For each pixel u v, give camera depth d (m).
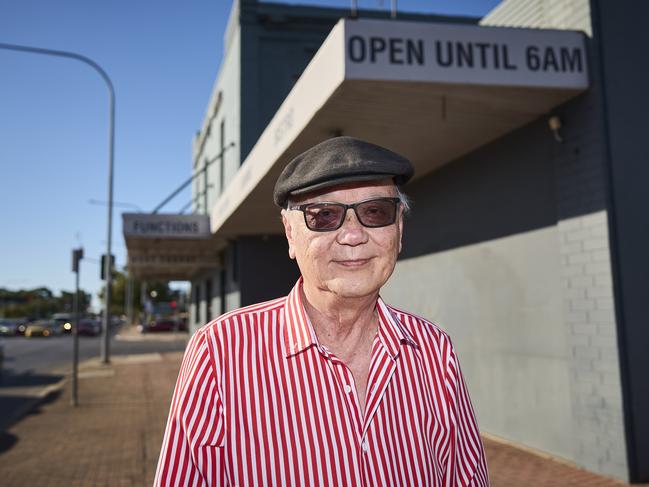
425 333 1.66
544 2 5.67
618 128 4.78
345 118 5.46
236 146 12.64
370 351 1.57
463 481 1.63
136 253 16.23
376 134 6.01
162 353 20.55
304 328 1.42
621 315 4.53
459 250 6.93
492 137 6.19
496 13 6.82
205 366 1.38
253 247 13.28
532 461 5.06
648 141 4.86
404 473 1.41
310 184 1.44
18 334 42.50
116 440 6.43
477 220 6.56
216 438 1.33
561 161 5.12
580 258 4.87
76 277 9.20
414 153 6.77
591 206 4.77
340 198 1.47
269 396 1.36
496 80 4.63
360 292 1.45
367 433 1.40
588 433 4.75
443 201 7.37
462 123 5.68
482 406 6.37
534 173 5.58
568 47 4.80
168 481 1.30
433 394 1.57
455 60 4.59
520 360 5.73
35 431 6.98
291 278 13.42
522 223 5.75
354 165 1.41
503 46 4.68
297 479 1.32
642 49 5.00
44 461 5.58
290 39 12.89
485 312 6.35
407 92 4.79
